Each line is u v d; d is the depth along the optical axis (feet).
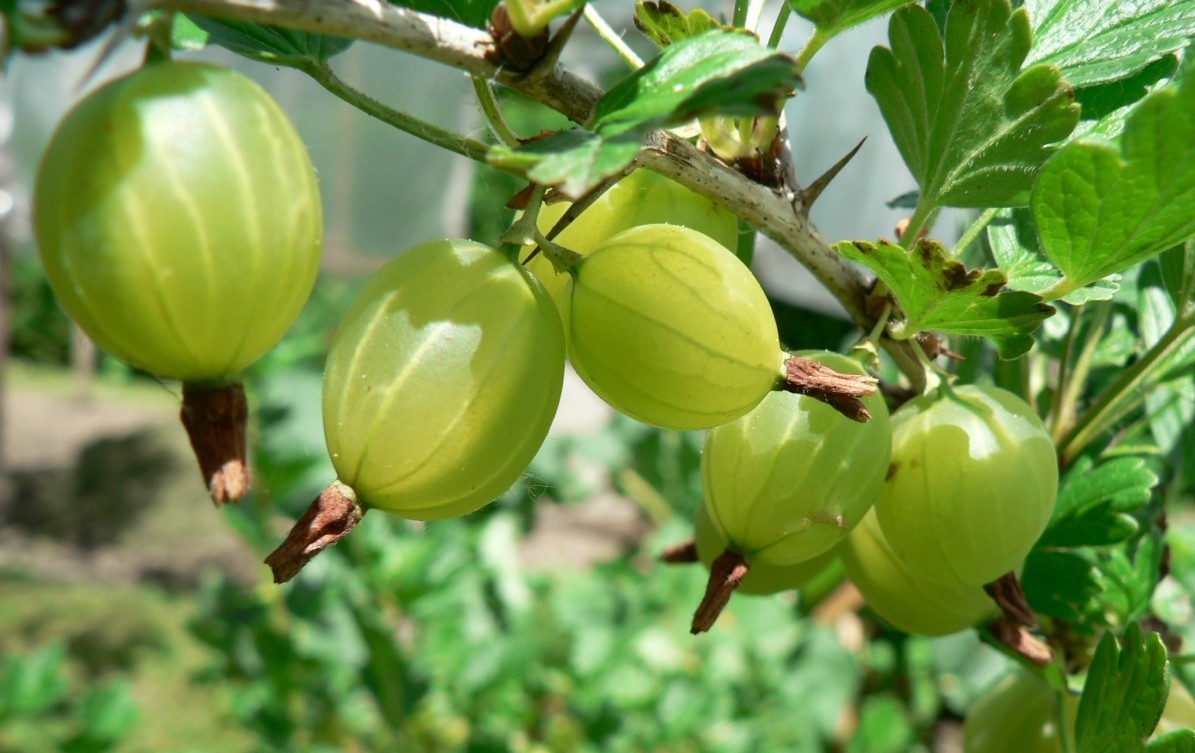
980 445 0.51
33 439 3.92
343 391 0.46
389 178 1.75
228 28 0.52
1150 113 0.47
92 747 1.31
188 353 0.44
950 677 1.14
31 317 5.24
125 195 0.42
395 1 0.52
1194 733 0.50
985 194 0.54
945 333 0.54
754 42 0.46
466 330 0.46
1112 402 0.60
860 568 0.58
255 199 0.43
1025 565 0.60
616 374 0.49
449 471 0.46
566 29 0.47
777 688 1.30
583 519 2.95
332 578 1.18
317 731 1.24
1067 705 0.58
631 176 0.53
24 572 2.88
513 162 0.44
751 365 0.48
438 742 1.30
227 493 0.44
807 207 0.54
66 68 1.64
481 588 1.34
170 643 2.46
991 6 0.53
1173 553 1.10
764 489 0.50
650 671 1.34
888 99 0.56
